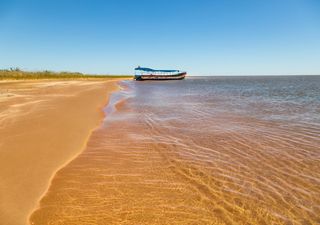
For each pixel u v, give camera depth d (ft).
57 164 20.92
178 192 16.66
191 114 47.57
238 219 13.69
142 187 17.31
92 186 17.37
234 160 22.44
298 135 30.83
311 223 13.34
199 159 22.75
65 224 13.04
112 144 27.32
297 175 19.15
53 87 107.34
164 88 146.41
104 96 78.23
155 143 27.78
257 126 36.32
